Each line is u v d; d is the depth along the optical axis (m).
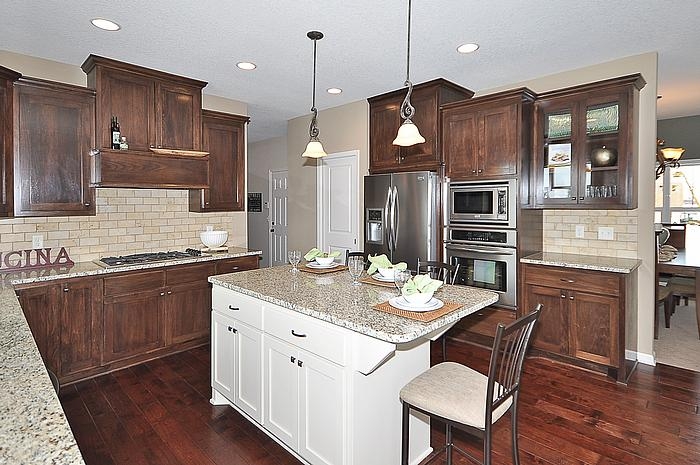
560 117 3.76
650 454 2.31
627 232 3.70
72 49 3.33
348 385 1.88
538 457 2.29
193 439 2.46
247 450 2.36
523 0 2.59
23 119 3.11
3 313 1.84
